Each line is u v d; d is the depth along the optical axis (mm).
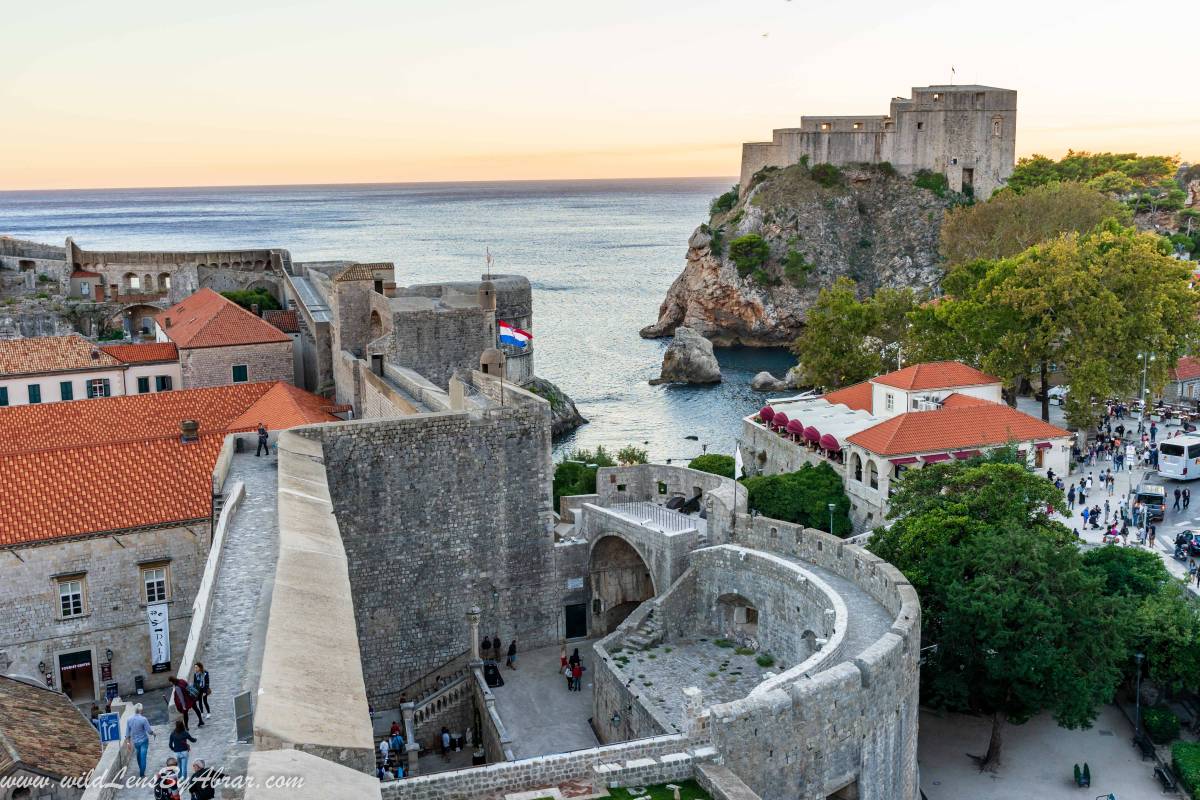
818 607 47656
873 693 38469
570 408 143625
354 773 21656
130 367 88875
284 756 21094
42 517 51812
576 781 32656
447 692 55219
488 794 31812
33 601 51219
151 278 136500
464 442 56438
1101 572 56844
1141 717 53375
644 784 33031
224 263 137375
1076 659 48875
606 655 51875
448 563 57000
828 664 40000
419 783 31203
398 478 55219
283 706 23266
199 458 57125
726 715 34281
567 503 73438
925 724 54812
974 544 52562
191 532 53875
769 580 51969
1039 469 79312
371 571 55250
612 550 63375
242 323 92312
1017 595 47938
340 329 82188
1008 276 102562
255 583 34812
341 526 54375
